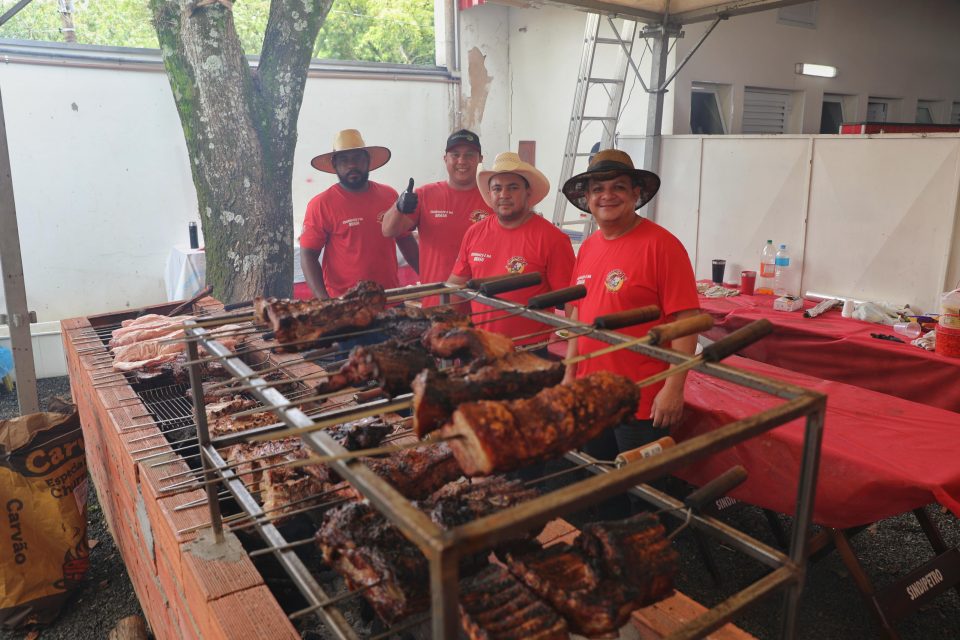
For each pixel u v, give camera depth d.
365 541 1.48
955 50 10.54
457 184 4.39
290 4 5.43
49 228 6.63
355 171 4.49
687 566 3.46
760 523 3.83
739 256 6.72
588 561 1.34
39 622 3.22
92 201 6.79
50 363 6.82
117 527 3.39
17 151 6.35
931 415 3.00
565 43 8.75
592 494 1.02
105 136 6.75
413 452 1.73
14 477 3.03
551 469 4.24
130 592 3.48
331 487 2.16
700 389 3.41
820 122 8.77
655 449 1.60
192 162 5.51
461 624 1.41
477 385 1.36
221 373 3.44
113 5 11.34
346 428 1.80
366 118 8.45
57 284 6.77
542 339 3.62
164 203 7.17
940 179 5.04
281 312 1.84
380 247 4.68
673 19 6.42
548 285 3.63
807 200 6.02
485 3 9.17
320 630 2.36
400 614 1.43
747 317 4.95
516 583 1.34
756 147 6.36
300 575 1.58
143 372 3.49
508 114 9.78
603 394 1.33
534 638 1.21
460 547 0.91
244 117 5.38
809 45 8.38
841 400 3.22
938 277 5.15
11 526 3.06
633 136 7.52
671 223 7.35
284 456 2.33
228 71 5.28
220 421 2.80
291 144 5.69
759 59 7.88
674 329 1.59
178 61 5.24
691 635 1.23
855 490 2.57
